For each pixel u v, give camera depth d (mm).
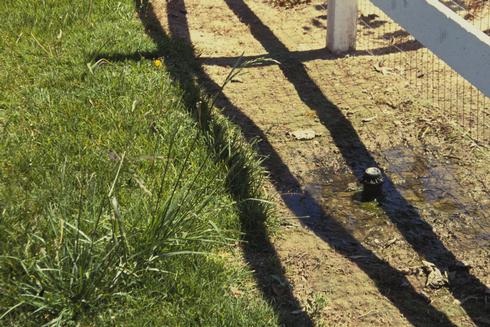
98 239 5035
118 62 7770
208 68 8203
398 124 7270
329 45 8586
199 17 9422
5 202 5164
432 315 5133
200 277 5059
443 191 6375
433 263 5594
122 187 5762
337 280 5395
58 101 7035
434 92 7738
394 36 8852
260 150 6887
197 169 6082
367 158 6824
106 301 4812
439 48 6203
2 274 4836
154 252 5105
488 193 6332
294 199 6266
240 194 5957
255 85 7918
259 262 5441
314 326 4910
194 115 6891
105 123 6676
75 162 6059
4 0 8969
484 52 5684
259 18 9438
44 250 4875
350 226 5965
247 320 4762
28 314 4645
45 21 8531
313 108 7547
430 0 6297
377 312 5133
